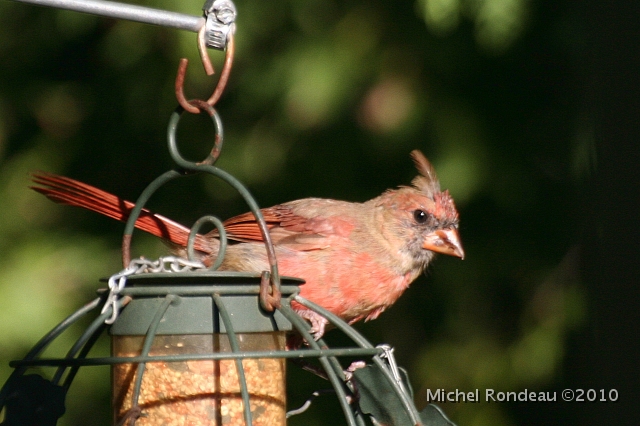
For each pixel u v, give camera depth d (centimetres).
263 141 1208
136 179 1250
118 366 515
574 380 1126
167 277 488
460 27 1140
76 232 1193
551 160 1173
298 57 1168
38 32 1234
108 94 1243
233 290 497
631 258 919
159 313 482
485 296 1204
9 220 1190
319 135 1198
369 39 1166
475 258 1184
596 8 947
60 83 1260
